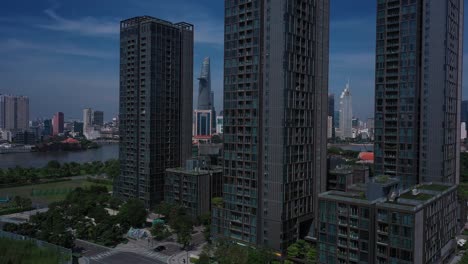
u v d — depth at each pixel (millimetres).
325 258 146750
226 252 152000
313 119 181875
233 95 180500
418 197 143375
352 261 139375
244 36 175250
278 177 164875
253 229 173750
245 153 176000
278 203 165000
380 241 132125
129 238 198875
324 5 187250
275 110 165500
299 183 173500
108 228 197250
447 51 199500
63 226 186000
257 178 171625
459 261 150000
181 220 196375
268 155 168125
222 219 185625
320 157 187875
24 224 192500
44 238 178375
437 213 146750
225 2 181875
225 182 184250
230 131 181875
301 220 174375
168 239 197000
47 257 157375
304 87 175250
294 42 167750
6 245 164500
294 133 169500
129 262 166250
